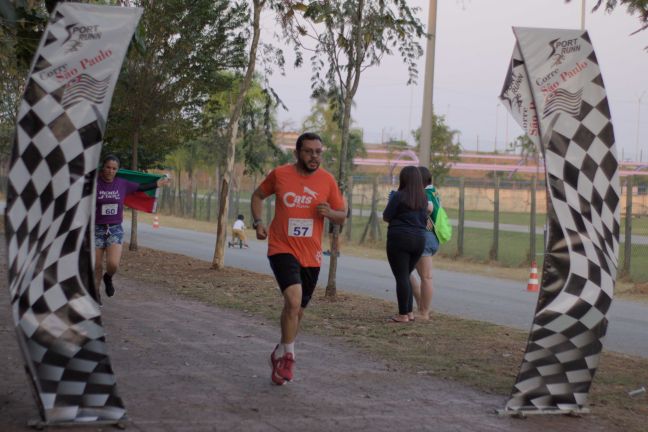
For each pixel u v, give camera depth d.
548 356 5.90
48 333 5.04
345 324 9.93
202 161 45.00
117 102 19.36
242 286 13.34
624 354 8.92
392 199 10.06
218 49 19.06
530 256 22.09
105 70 5.21
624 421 5.80
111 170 9.95
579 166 5.92
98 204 10.00
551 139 5.90
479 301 13.91
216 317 10.02
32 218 5.06
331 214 6.57
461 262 23.45
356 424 5.42
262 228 6.76
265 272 17.64
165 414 5.42
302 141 6.59
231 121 15.99
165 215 46.25
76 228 5.14
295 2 14.11
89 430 4.98
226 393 6.11
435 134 40.09
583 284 5.90
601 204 5.95
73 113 5.18
